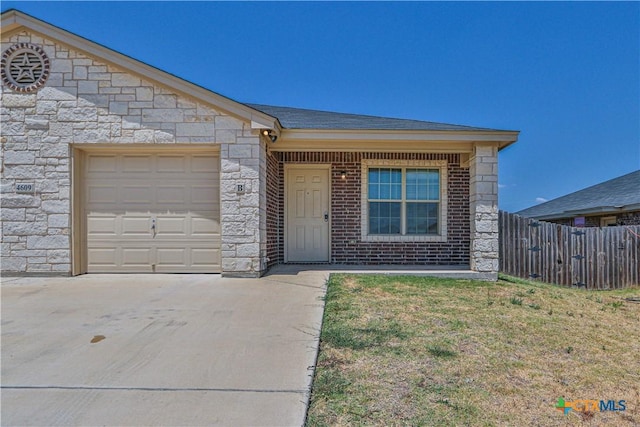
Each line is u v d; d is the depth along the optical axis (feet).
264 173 23.66
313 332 12.81
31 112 22.29
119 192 23.47
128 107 22.33
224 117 22.45
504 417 8.04
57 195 22.35
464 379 9.74
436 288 20.54
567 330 14.57
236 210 22.36
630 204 36.09
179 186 23.53
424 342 12.17
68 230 22.33
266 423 7.47
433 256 29.48
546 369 10.71
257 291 18.83
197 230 23.50
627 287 29.71
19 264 22.30
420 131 24.16
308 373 9.70
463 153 27.66
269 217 26.40
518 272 28.55
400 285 20.83
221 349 11.28
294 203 29.27
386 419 7.70
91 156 23.45
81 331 12.84
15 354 10.84
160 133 22.33
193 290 18.97
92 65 22.33
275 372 9.74
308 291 18.90
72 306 15.94
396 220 29.66
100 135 22.31
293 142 25.49
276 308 15.74
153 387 8.88
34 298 17.26
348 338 12.24
